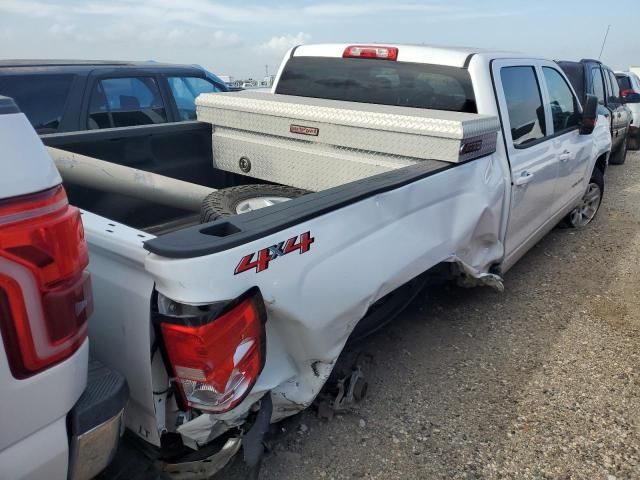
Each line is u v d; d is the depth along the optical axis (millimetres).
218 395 1608
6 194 1133
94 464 1459
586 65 8469
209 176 3842
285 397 2059
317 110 3164
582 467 2590
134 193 2920
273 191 3107
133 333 1680
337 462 2557
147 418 1768
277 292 1727
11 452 1251
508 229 3654
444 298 4312
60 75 5773
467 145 2807
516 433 2805
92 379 1509
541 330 3863
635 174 9625
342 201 1954
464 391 3131
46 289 1227
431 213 2574
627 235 6008
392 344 3600
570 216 6012
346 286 2027
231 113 3555
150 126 3387
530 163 3785
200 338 1520
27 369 1235
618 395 3133
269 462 2527
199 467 1807
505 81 3627
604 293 4504
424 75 3621
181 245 1493
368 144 3043
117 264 1690
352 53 3945
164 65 6977
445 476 2510
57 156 2625
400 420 2861
